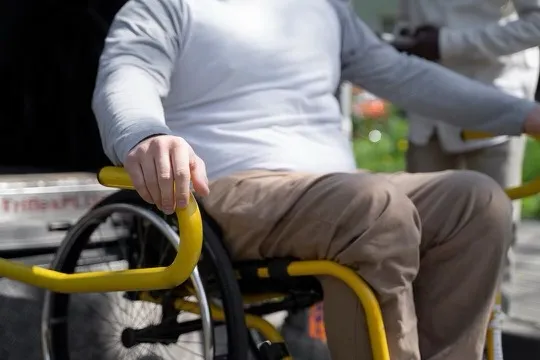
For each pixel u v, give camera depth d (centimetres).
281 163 319
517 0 431
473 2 447
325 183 292
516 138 459
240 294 295
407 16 484
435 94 358
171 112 326
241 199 304
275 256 306
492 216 306
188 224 262
